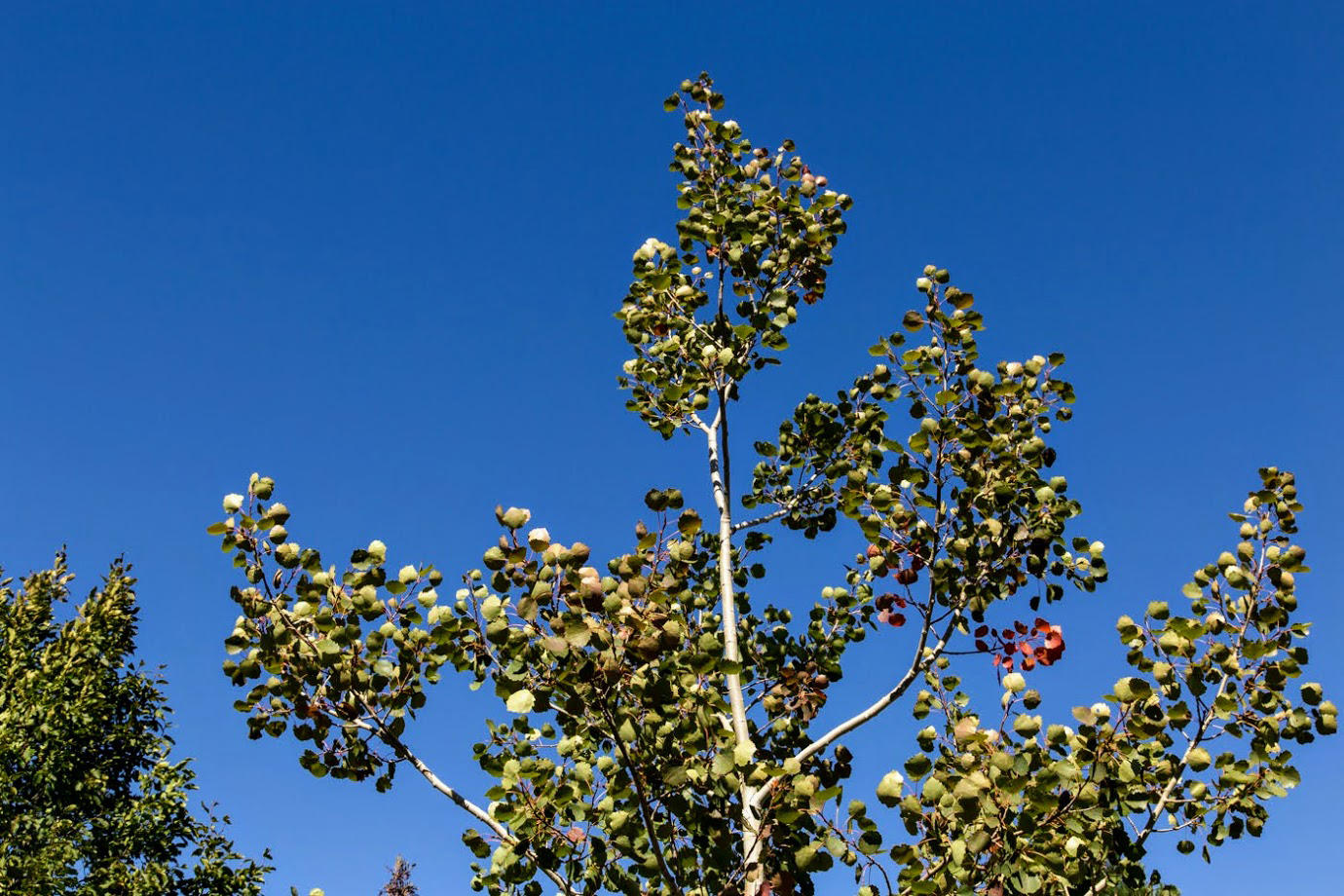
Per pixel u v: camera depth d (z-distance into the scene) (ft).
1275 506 13.53
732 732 12.67
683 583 12.09
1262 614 12.75
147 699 44.37
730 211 18.06
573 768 12.28
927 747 12.56
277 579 12.95
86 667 41.88
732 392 18.42
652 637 11.14
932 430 14.74
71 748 40.96
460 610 13.15
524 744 13.24
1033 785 10.64
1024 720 11.67
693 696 13.01
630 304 18.90
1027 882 10.57
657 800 11.89
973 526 14.87
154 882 37.83
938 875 10.66
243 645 13.06
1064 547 14.90
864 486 15.58
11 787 37.60
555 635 11.14
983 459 15.12
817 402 18.60
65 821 38.40
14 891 35.09
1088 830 11.98
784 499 18.53
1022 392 15.57
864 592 17.53
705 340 18.28
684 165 19.04
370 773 13.43
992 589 14.66
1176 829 12.67
